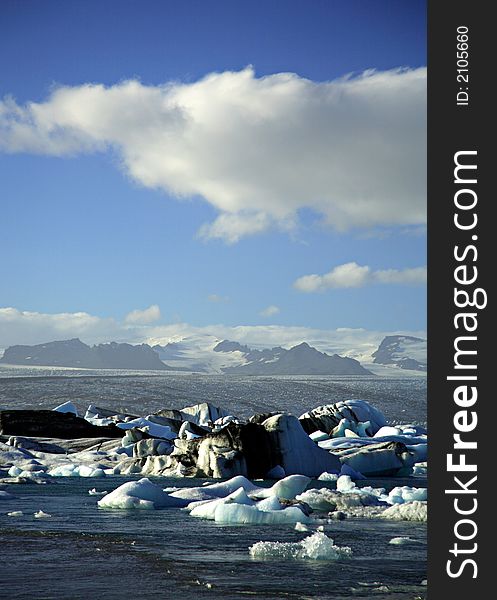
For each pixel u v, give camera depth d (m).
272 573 7.54
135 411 99.62
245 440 21.58
